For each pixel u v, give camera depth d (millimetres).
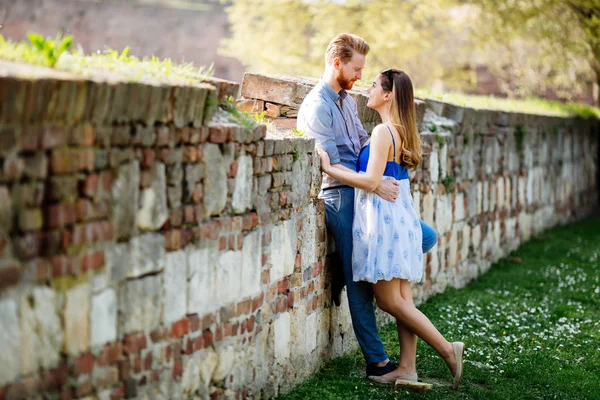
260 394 5043
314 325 5930
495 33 20109
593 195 20312
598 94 21906
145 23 35312
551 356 6934
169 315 4004
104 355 3553
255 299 4906
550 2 19016
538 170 14938
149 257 3805
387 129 5762
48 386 3234
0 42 3580
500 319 8211
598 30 18938
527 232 14188
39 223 3152
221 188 4402
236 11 21812
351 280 6004
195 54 35844
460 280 10266
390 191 5777
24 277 3092
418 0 20156
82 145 3320
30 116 3047
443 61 23016
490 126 11711
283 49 21359
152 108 3688
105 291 3529
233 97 4797
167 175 3910
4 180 2982
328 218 6145
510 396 5777
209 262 4336
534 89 24422
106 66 3891
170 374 4039
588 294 9797
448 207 9742
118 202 3562
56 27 34062
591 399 5871
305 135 5879
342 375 5965
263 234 4980
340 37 6156
